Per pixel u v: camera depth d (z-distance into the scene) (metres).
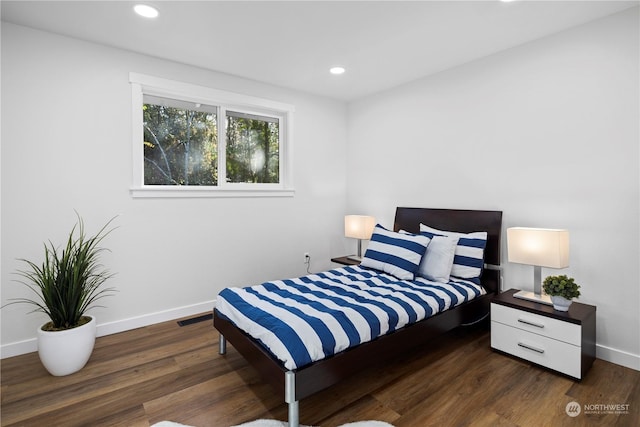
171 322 3.04
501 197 2.90
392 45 2.74
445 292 2.49
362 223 3.83
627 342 2.25
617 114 2.26
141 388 2.00
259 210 3.67
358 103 4.27
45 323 2.43
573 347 2.05
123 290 2.85
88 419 1.72
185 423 1.69
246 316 2.00
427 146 3.48
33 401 1.87
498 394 1.94
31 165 2.44
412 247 2.88
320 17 2.31
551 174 2.59
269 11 2.22
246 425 1.66
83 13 2.24
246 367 2.25
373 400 1.89
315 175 4.14
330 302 2.14
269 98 3.68
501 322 2.42
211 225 3.33
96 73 2.68
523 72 2.73
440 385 2.04
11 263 2.39
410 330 2.13
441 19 2.34
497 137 2.91
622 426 1.66
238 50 2.82
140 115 2.90
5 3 2.11
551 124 2.58
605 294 2.34
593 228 2.38
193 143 3.34
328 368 1.70
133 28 2.45
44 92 2.48
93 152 2.68
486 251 2.94
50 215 2.52
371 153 4.11
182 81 3.10
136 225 2.90
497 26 2.44
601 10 2.23
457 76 3.19
